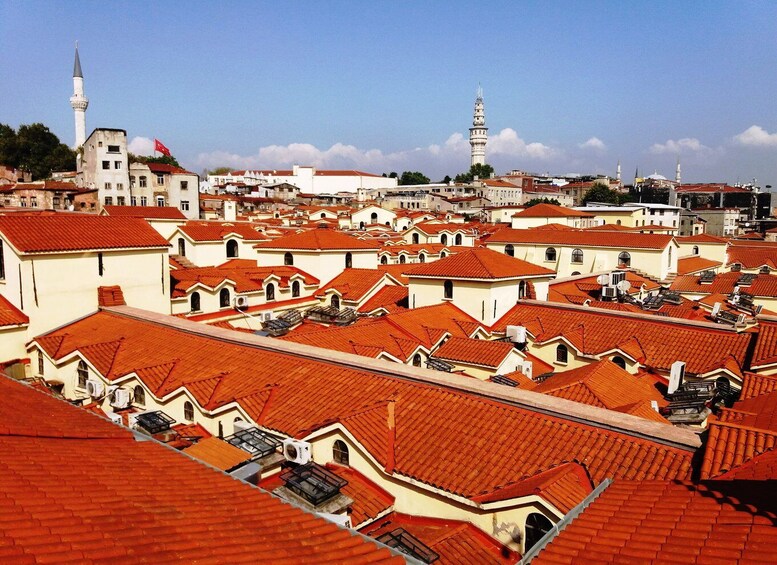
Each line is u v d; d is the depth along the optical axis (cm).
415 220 13250
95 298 3819
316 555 1120
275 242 5944
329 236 5891
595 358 3691
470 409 2183
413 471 1947
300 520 1323
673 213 14038
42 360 3412
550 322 4156
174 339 3222
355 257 5897
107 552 917
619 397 2730
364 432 2078
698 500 1300
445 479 1888
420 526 1906
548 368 3925
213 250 6275
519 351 3725
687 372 3328
